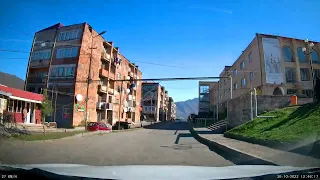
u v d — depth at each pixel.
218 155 10.46
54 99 32.78
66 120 31.78
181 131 31.50
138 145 14.03
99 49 38.00
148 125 51.34
